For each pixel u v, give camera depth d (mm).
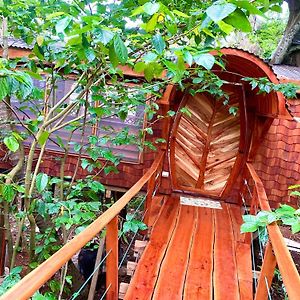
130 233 6250
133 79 4645
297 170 5840
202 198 6207
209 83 4168
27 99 3543
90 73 3252
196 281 3324
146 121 5617
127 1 2904
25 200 3131
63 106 4062
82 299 5859
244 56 4496
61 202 3145
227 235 4547
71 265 5195
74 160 5812
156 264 3604
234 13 1521
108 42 1917
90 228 1982
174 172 6234
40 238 3533
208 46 2430
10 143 2488
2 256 4762
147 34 2572
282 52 9406
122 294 3197
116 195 6750
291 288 1528
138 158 5957
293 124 5859
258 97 5547
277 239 2154
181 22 2693
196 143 6426
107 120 5766
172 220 4957
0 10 3051
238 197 6105
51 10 3055
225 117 6363
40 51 3049
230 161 6336
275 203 5934
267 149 5945
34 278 1276
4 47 3270
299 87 4082
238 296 3127
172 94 4750
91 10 2943
